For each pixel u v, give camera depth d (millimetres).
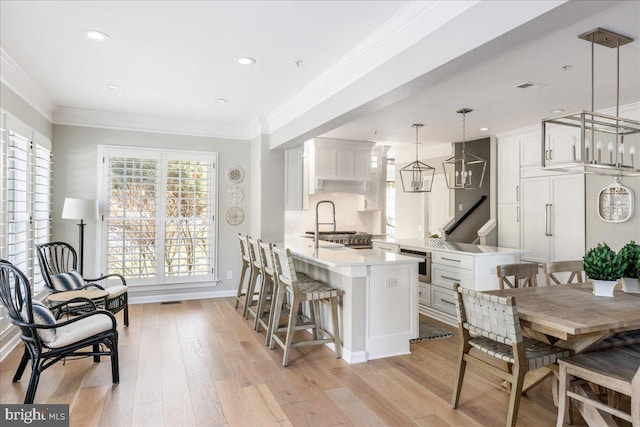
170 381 2918
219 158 5695
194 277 5520
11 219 3502
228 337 3934
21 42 2945
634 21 2352
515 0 1794
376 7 2400
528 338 2545
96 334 2777
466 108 4398
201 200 5566
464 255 4215
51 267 4277
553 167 2373
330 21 2586
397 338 3514
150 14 2518
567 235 4957
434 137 6234
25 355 2867
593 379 2018
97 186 5074
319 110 3834
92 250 5051
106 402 2594
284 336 3992
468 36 2055
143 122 5270
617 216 4391
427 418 2430
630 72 3252
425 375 3068
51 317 2600
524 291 2799
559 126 5012
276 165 5422
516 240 5637
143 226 5270
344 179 6598
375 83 2889
